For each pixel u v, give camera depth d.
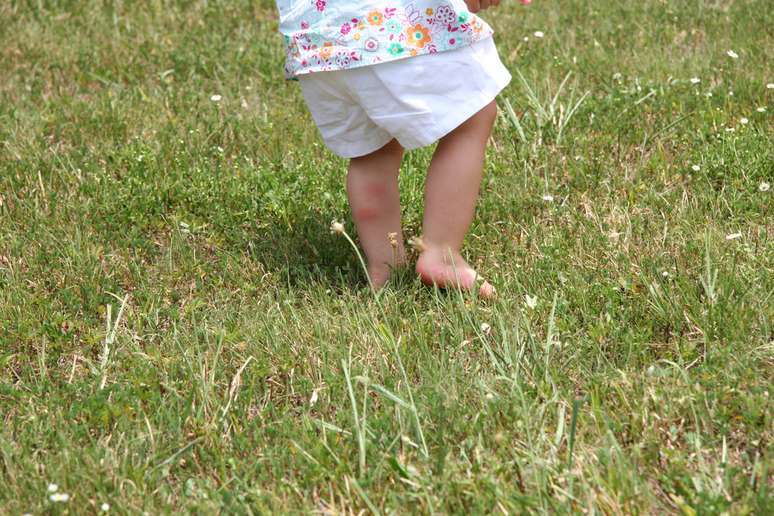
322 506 4.11
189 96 8.48
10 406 4.79
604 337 4.98
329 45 5.12
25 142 7.70
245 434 4.50
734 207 6.13
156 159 7.32
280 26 5.43
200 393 4.77
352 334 5.18
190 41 9.81
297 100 8.44
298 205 6.64
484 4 5.42
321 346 5.02
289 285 5.70
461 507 3.93
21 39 9.81
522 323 5.11
